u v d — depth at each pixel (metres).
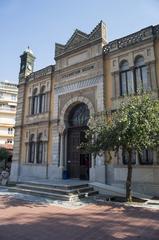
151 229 7.15
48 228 7.37
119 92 15.34
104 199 11.80
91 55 17.52
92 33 17.77
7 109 51.22
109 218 8.45
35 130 20.41
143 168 13.23
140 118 10.45
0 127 49.34
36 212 9.43
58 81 19.47
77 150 17.47
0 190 15.37
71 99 17.98
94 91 16.69
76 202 11.27
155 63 13.99
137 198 11.76
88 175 16.39
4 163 27.48
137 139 10.28
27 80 22.75
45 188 13.30
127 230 7.10
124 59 15.62
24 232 6.98
